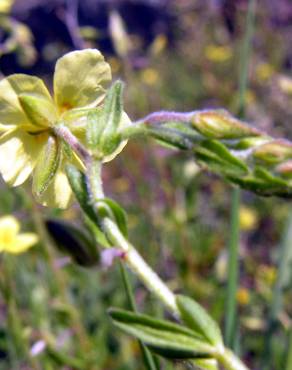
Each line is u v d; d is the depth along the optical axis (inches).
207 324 3.0
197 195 10.9
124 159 11.6
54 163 3.5
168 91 18.6
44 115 3.4
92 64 3.5
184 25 21.8
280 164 2.9
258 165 3.0
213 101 16.4
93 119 3.2
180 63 19.9
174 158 11.1
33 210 6.8
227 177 3.0
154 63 18.6
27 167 3.5
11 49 9.2
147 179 11.0
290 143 2.9
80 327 6.5
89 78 3.5
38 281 7.6
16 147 3.5
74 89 3.5
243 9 17.6
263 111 14.2
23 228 7.5
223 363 3.0
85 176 3.2
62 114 3.5
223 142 3.1
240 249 9.7
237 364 3.0
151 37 24.5
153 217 9.6
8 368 7.3
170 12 24.4
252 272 9.2
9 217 6.6
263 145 2.9
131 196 11.7
